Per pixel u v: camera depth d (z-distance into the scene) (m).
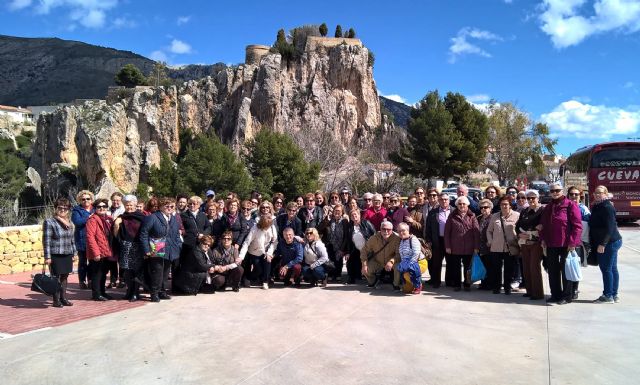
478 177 79.31
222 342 6.37
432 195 10.91
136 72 107.88
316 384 4.98
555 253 8.47
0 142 78.69
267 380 5.09
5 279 11.52
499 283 9.51
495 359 5.69
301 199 12.39
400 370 5.35
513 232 9.22
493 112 64.81
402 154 52.09
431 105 53.38
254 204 11.95
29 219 32.72
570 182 27.94
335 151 55.62
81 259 10.45
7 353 5.93
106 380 5.09
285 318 7.61
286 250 10.43
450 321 7.39
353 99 93.44
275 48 92.94
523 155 63.59
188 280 9.46
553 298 8.54
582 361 5.58
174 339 6.51
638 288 9.78
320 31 98.38
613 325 7.05
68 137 67.81
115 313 8.04
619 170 23.28
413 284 9.48
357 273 11.00
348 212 11.82
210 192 11.47
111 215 10.40
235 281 9.80
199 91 85.12
